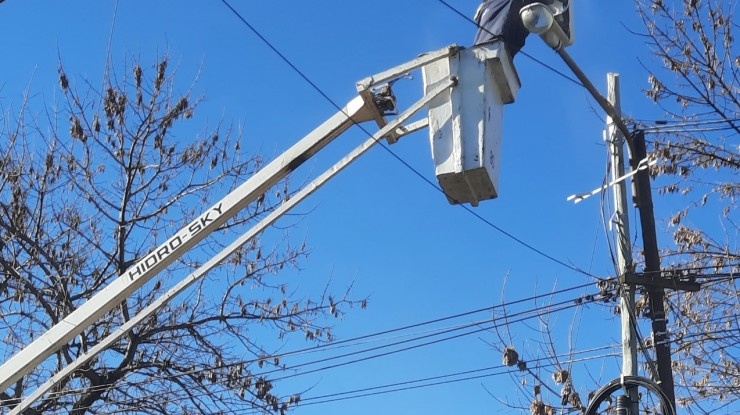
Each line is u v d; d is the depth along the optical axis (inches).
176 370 573.0
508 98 292.0
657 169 552.1
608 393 383.2
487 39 288.8
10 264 566.9
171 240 301.0
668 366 424.8
